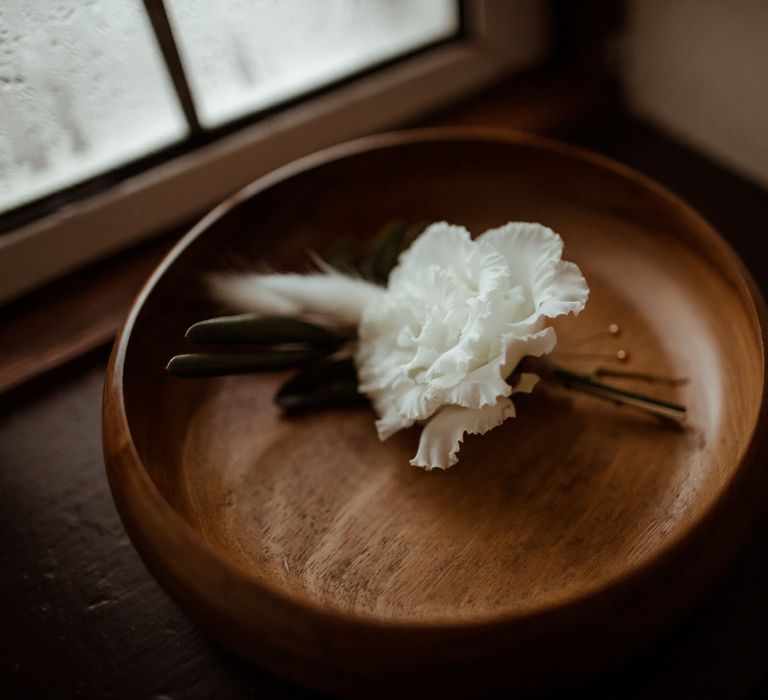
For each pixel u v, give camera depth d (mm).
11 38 276
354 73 357
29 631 247
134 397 245
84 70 297
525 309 237
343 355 276
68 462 284
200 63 319
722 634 236
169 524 206
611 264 289
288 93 347
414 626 190
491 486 245
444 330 234
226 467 254
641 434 252
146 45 303
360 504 244
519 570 225
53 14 280
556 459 249
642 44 367
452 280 239
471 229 304
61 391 305
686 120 374
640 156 374
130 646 242
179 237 343
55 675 239
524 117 374
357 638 190
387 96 362
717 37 335
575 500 239
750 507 208
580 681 205
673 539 201
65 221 315
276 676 233
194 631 244
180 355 248
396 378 240
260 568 227
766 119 340
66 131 305
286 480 251
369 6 345
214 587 199
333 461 255
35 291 325
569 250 294
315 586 224
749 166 361
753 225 339
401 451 256
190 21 307
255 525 240
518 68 395
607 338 277
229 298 269
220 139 339
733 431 240
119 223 326
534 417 260
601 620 193
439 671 189
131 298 322
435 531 236
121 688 235
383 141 301
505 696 199
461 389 225
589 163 289
